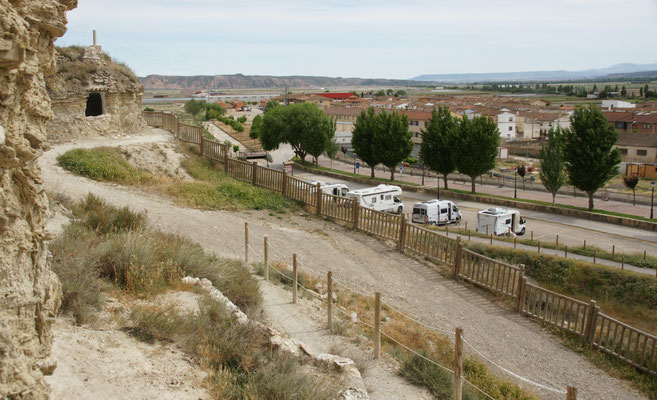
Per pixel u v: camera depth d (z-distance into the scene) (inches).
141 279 396.2
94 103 1327.5
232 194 1000.9
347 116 4916.3
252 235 773.3
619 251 1279.5
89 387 238.2
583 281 842.2
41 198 205.8
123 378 253.8
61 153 978.7
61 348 265.9
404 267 745.6
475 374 418.9
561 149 1852.9
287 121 2901.1
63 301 316.5
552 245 1194.0
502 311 626.5
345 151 3627.0
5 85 169.3
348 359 345.7
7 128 175.3
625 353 509.4
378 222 880.9
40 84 206.5
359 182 2466.8
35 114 201.3
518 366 486.6
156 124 1445.6
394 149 2369.6
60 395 225.0
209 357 297.0
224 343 310.3
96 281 368.8
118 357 273.4
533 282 854.5
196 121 4569.4
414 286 673.6
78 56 1195.3
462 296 660.1
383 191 1636.3
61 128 1088.2
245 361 298.7
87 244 430.0
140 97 1359.5
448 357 444.5
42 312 199.9
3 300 173.8
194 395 254.4
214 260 520.1
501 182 2503.7
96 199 658.8
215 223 800.3
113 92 1226.6
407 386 352.2
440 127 2175.2
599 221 1694.1
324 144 2854.3
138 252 431.2
